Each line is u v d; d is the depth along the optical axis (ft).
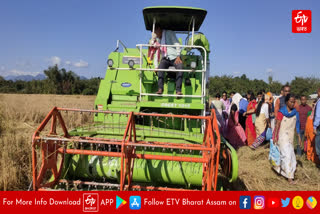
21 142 19.65
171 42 20.22
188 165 14.21
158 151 14.76
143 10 19.38
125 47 22.07
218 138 12.05
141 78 17.98
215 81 145.69
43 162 12.45
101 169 14.26
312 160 22.56
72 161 14.60
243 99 32.37
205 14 19.51
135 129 14.79
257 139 25.03
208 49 22.72
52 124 13.61
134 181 14.65
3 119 29.89
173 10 19.12
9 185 14.24
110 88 19.20
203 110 17.57
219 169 18.12
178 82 18.03
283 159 18.54
